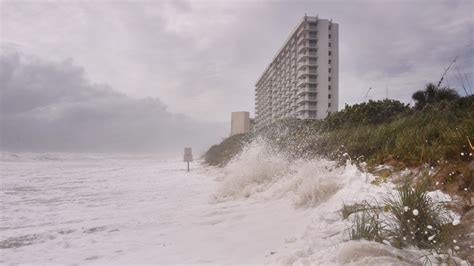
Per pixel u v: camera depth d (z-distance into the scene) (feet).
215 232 14.01
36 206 22.21
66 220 17.79
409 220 9.56
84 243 13.37
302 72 235.61
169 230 15.03
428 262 8.02
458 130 15.33
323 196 15.62
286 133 44.21
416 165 15.34
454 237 9.17
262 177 23.34
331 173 17.63
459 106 23.21
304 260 8.80
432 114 23.06
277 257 9.68
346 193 14.78
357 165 19.08
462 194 11.51
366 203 12.37
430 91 32.89
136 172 54.24
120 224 16.58
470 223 9.65
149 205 22.22
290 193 18.65
